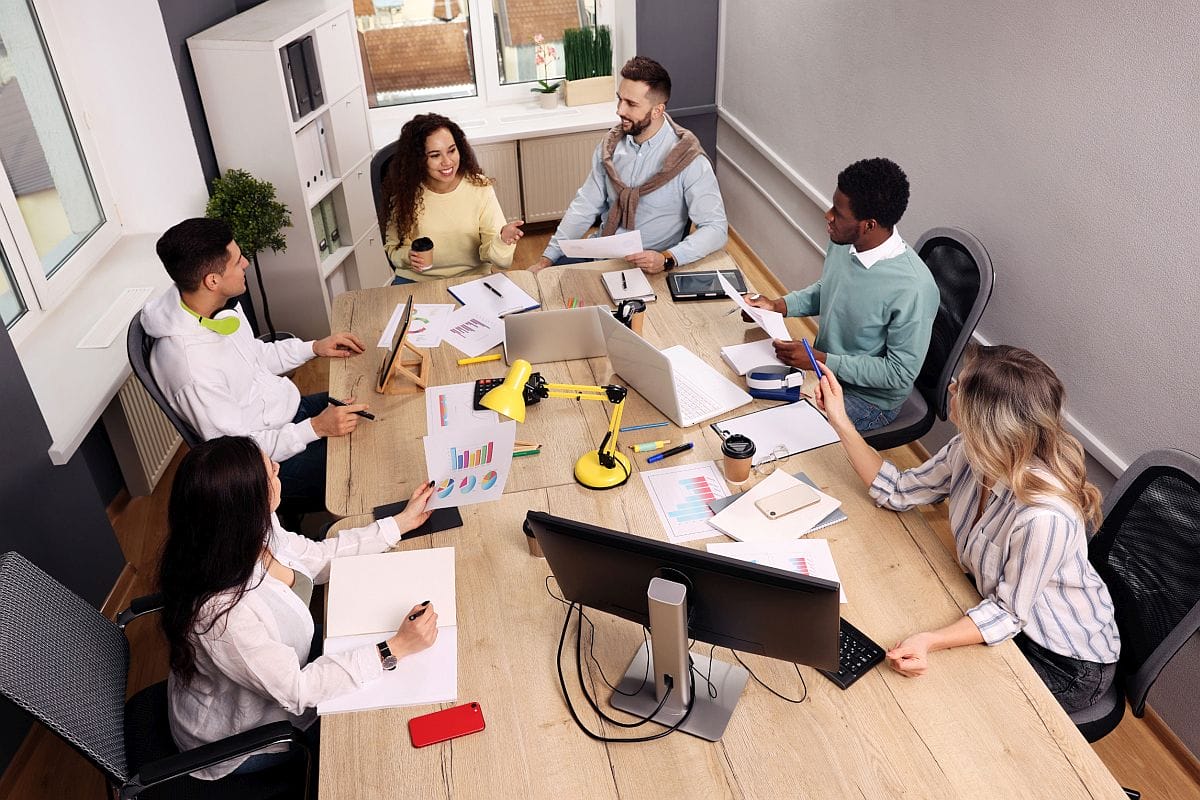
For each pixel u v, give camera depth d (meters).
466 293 3.12
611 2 5.20
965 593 1.92
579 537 1.60
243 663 1.71
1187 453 1.91
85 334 3.18
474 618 1.89
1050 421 1.75
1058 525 1.76
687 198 3.51
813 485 2.23
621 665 1.79
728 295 2.83
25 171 3.22
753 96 4.68
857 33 3.53
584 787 1.57
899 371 2.70
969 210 3.02
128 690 2.72
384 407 2.58
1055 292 2.68
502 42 5.18
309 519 3.30
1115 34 2.29
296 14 4.02
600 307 2.50
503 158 5.10
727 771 1.59
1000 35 2.72
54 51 3.38
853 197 2.59
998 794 1.53
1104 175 2.41
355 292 3.19
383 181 3.49
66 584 2.71
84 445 3.21
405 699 1.73
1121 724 2.56
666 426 2.45
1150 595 1.94
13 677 1.62
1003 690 1.71
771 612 1.53
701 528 2.09
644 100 3.35
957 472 2.06
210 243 2.48
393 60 5.08
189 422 2.61
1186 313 2.21
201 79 3.76
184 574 1.69
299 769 1.87
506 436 2.38
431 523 2.12
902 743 1.62
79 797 2.44
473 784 1.58
